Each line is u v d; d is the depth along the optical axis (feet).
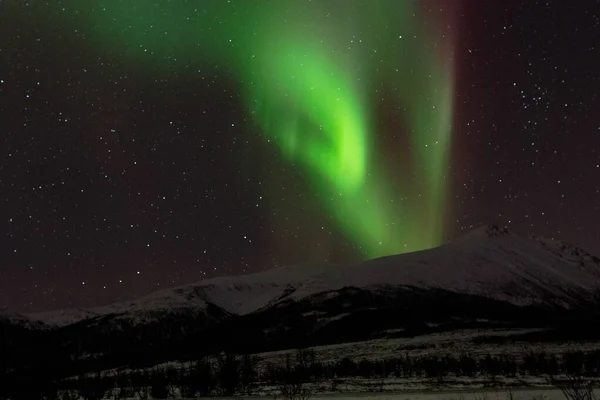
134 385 129.29
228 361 118.11
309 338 303.89
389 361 163.63
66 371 254.06
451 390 94.68
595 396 64.08
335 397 88.79
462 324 310.24
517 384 101.40
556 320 333.83
